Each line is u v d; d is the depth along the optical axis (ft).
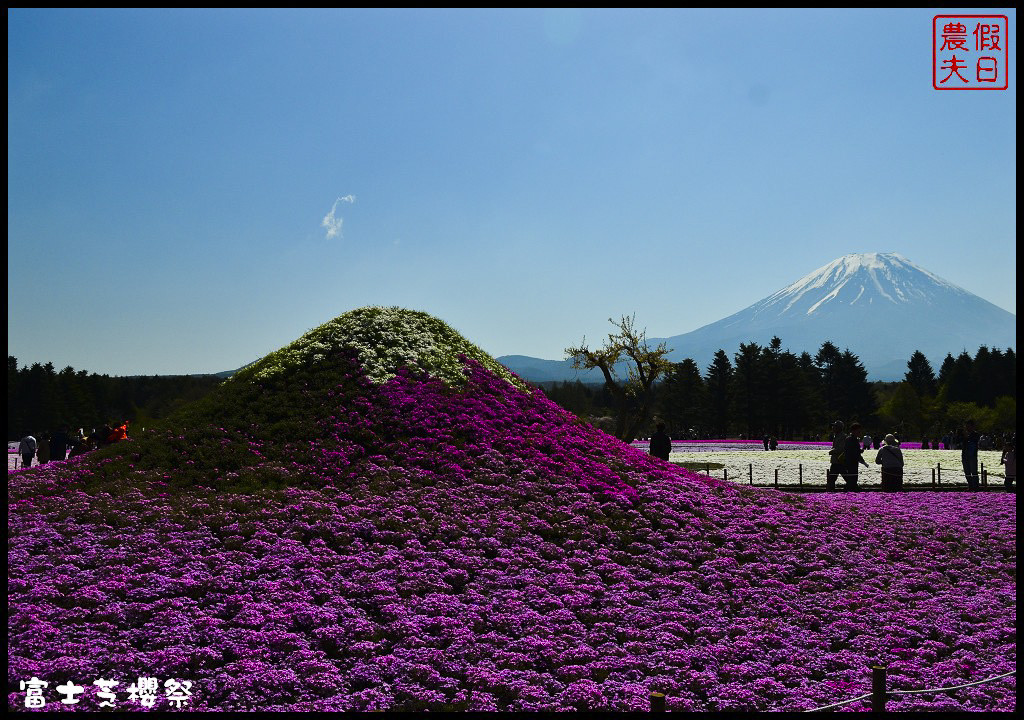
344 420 80.43
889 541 69.46
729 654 43.78
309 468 71.61
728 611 51.60
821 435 391.86
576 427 89.35
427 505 65.62
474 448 77.56
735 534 66.59
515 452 78.54
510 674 39.93
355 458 74.64
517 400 91.09
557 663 42.04
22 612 42.78
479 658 41.86
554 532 63.16
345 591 49.06
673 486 77.77
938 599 54.70
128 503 63.31
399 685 38.17
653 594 53.78
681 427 410.72
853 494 100.94
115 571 49.60
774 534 68.39
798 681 40.93
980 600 54.08
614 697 37.99
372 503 64.85
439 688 38.34
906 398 383.04
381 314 101.09
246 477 69.56
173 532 57.31
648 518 68.39
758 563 60.39
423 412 82.43
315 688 37.04
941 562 63.93
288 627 43.27
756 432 389.60
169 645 40.27
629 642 45.11
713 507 73.77
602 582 55.26
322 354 92.48
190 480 69.36
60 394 360.28
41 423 343.46
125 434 98.78
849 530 72.02
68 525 58.13
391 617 45.98
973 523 77.61
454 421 82.33
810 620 50.16
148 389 407.03
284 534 58.03
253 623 42.98
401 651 41.57
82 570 50.52
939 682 40.57
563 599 50.85
